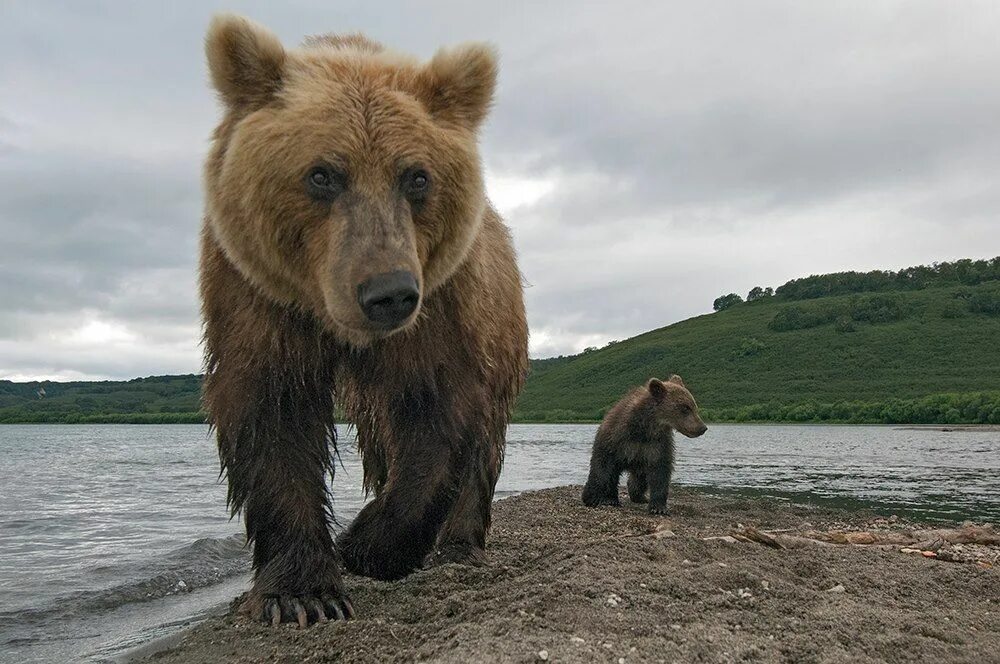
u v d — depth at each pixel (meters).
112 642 1.20
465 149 1.04
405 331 1.10
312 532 1.10
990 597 1.18
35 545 2.21
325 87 0.98
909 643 0.91
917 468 4.94
